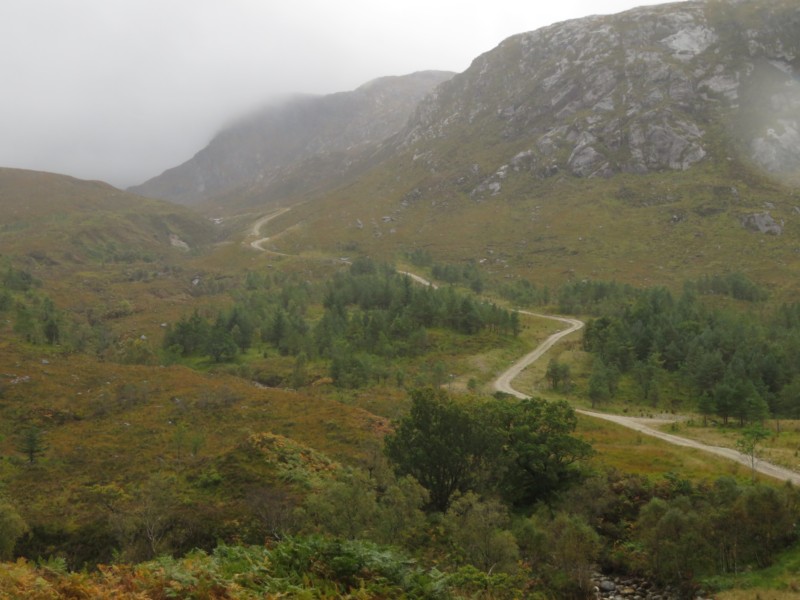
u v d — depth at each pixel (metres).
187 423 63.72
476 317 132.38
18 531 34.72
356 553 17.94
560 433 49.81
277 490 41.44
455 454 43.94
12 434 60.78
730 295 174.00
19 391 72.44
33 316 117.94
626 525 41.81
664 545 35.75
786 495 35.91
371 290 164.00
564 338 135.25
